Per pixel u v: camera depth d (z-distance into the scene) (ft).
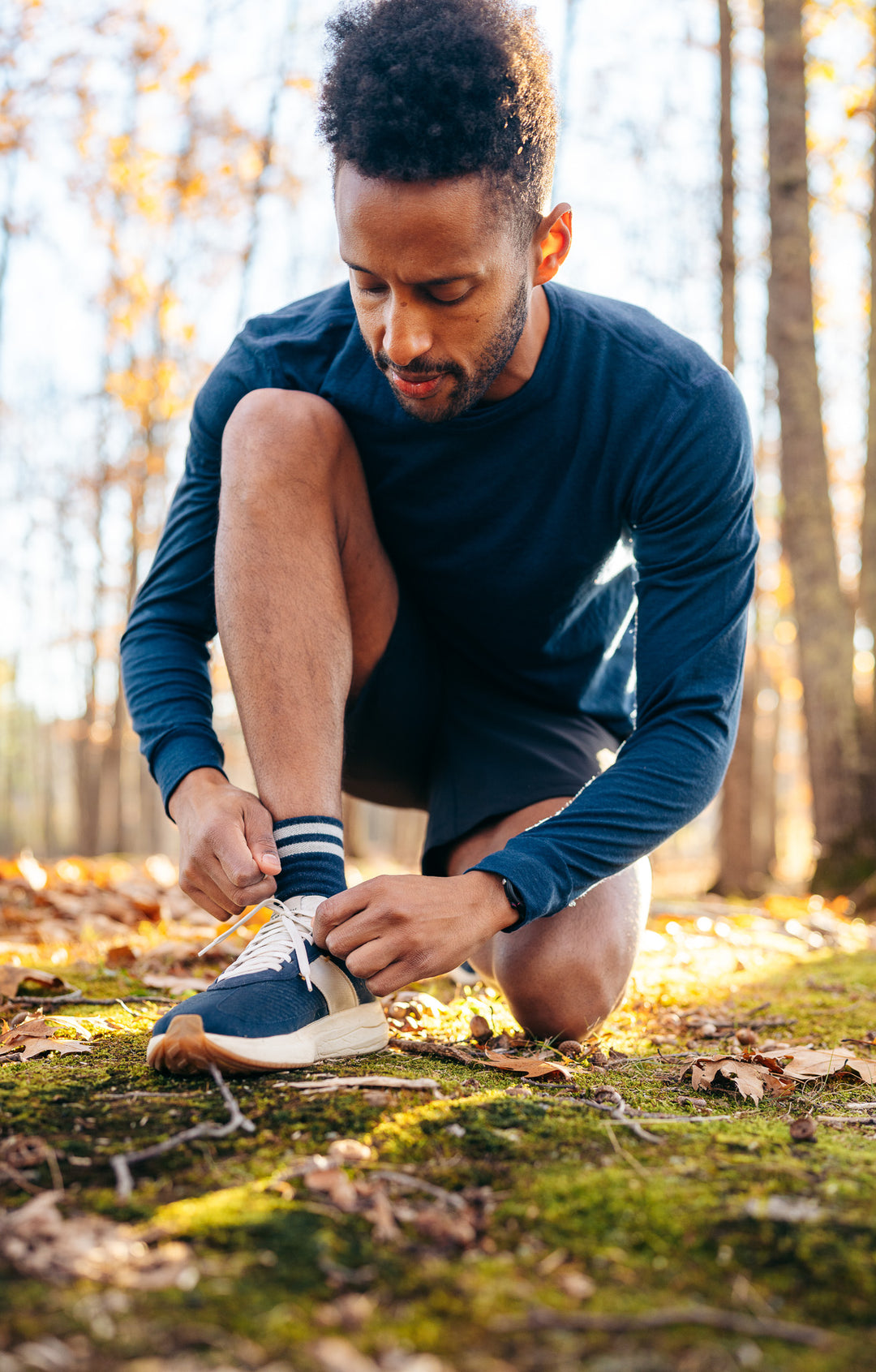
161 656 5.87
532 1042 5.95
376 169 4.39
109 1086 4.40
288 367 6.00
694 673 5.43
